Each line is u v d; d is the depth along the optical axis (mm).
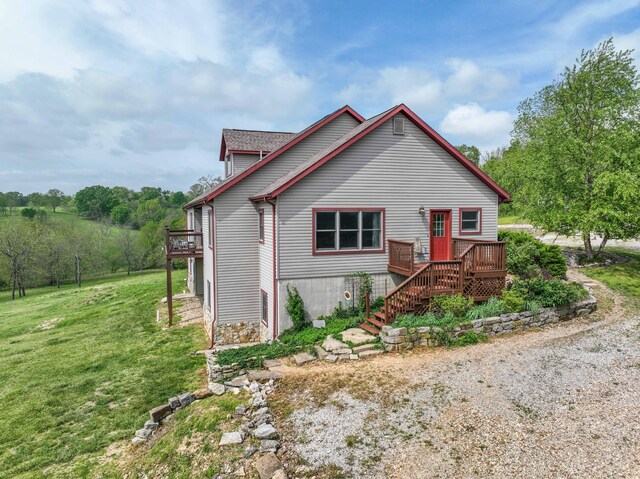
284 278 11898
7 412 9711
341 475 5309
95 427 8633
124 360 13117
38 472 7043
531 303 11070
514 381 7703
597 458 5371
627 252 20062
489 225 14211
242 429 6566
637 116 16250
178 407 8172
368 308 11742
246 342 14195
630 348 9188
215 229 13828
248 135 18172
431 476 5191
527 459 5422
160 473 6133
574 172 16719
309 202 12039
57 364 13266
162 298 22047
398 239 13070
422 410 6824
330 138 15344
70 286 41531
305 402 7402
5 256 37656
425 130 13109
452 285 11281
